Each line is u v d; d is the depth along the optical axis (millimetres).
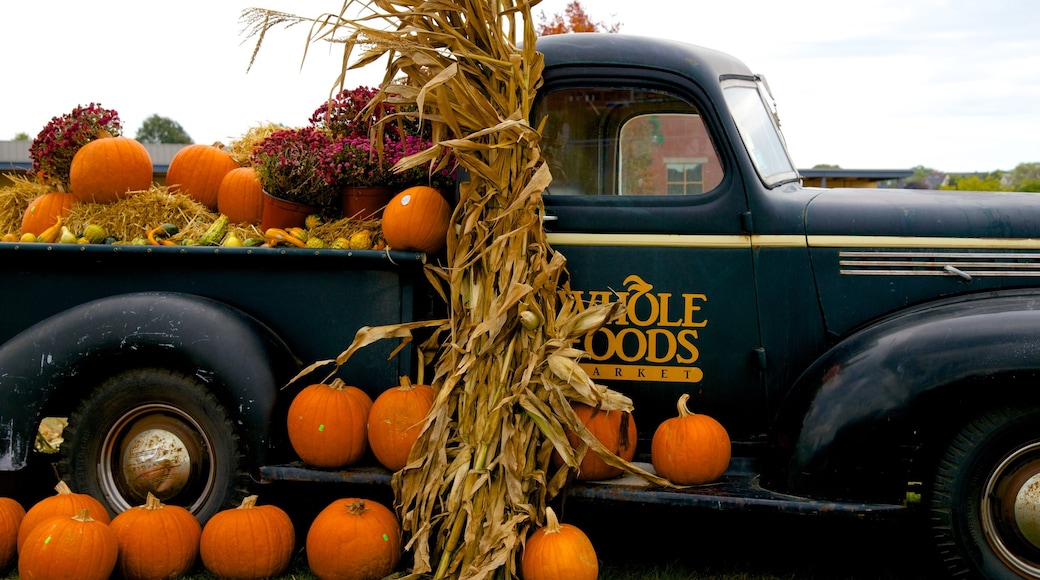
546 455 3010
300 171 3422
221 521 3104
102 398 3352
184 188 3900
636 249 3312
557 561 2771
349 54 3051
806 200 3334
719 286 3289
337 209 3592
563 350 2967
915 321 3031
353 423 3209
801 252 3268
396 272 3295
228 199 3734
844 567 3326
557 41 3404
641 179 3348
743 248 3281
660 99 3332
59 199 3848
